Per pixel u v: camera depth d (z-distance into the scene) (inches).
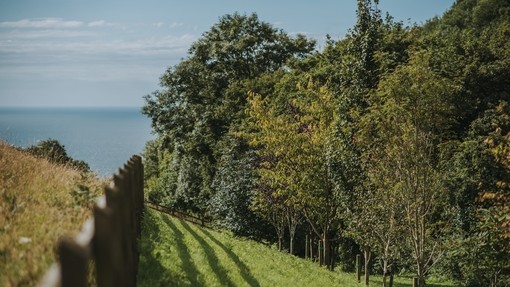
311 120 1147.9
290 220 1460.4
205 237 753.6
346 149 1029.8
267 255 852.0
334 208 1106.7
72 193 431.8
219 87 2202.3
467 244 805.2
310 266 934.4
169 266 445.1
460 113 1334.9
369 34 1131.9
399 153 815.7
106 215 203.2
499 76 1409.9
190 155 2095.2
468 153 1123.3
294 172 1090.1
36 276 253.0
